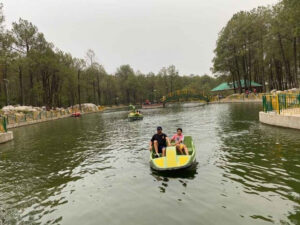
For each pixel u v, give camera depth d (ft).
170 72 329.72
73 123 103.50
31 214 18.33
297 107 54.03
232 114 87.10
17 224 16.96
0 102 164.35
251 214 15.97
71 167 30.68
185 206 17.74
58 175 27.63
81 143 48.78
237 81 201.57
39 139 58.75
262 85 193.57
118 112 182.19
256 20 160.86
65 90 209.87
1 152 44.39
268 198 18.01
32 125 104.22
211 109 127.24
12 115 98.84
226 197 18.67
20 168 31.83
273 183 20.68
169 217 16.38
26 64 132.98
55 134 67.15
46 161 34.91
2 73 144.25
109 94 315.78
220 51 187.11
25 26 141.90
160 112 140.15
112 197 20.35
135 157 33.45
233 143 37.47
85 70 220.02
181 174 24.47
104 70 275.80
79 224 16.49
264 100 58.59
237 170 24.59
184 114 108.47
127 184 23.00
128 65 328.29
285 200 17.54
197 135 47.44
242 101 166.40
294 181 20.80
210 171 24.81
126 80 313.73
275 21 129.08
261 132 45.21
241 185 20.71
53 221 17.12
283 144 34.04
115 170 27.89
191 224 15.31
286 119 46.85
